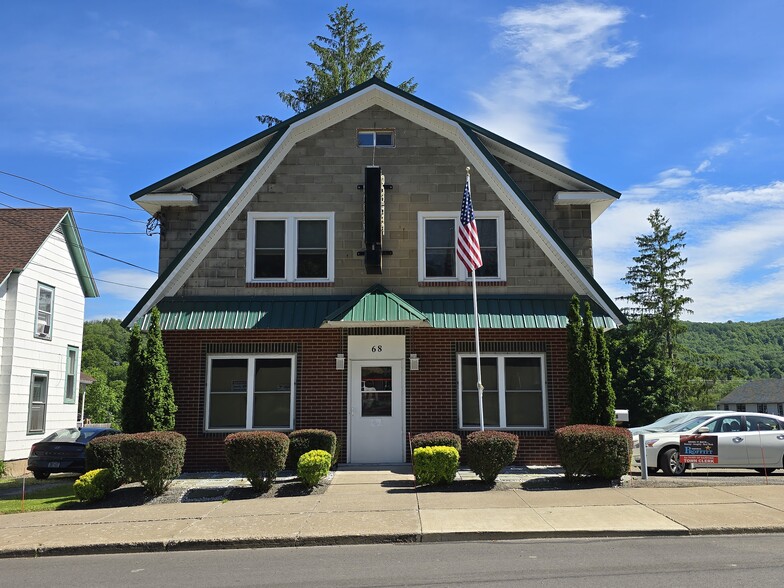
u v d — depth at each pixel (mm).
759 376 125062
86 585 7766
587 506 11219
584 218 17719
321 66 34750
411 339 16234
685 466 15844
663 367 42938
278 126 17031
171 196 17219
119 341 92500
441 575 7715
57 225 24203
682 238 53531
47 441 19172
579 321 15102
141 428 14297
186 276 16672
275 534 9797
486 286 16719
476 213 16984
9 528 10867
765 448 15695
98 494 12633
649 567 7871
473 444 13055
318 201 17016
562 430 13531
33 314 22703
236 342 16078
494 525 10008
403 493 12609
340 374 16062
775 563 7973
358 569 8125
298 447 14641
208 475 15125
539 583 7262
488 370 16359
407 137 17297
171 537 9836
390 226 16953
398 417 16094
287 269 16781
